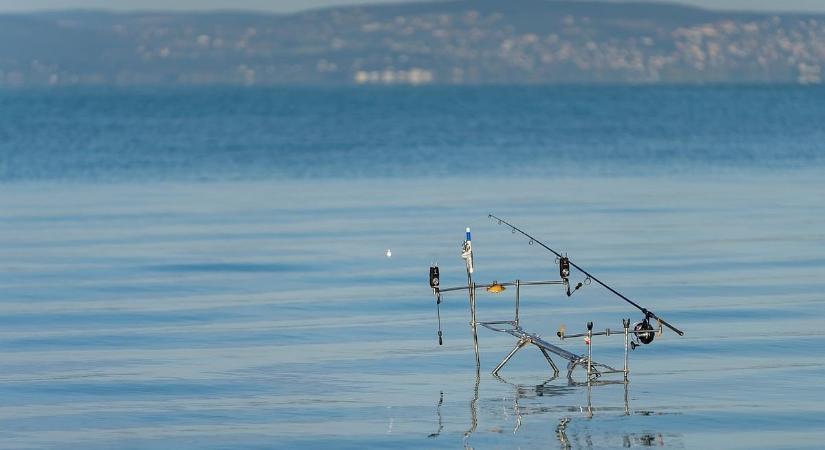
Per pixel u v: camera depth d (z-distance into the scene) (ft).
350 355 246.27
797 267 344.08
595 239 402.31
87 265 362.53
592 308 289.33
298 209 501.15
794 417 201.26
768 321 272.10
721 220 447.42
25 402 214.28
